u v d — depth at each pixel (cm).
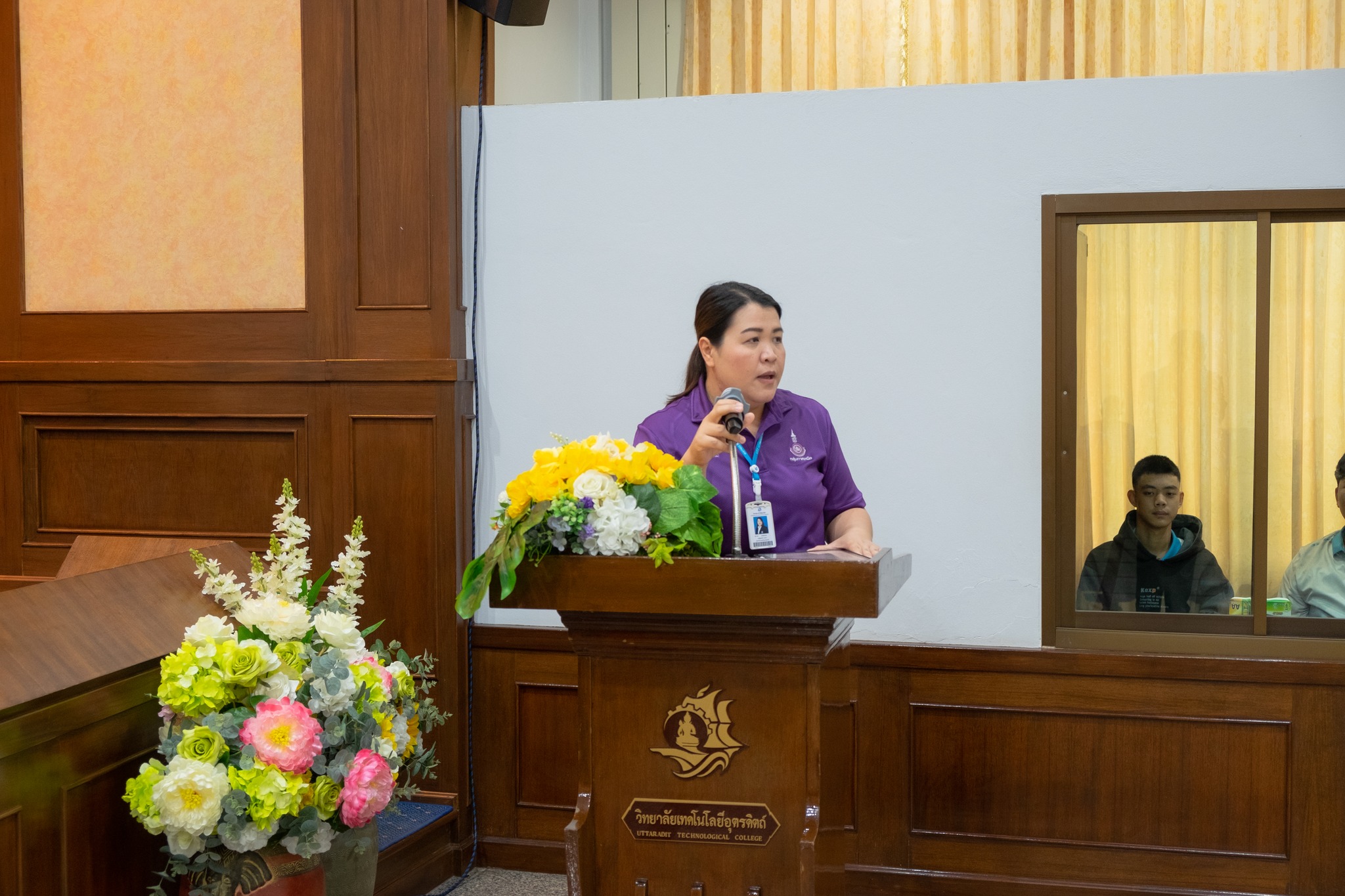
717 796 171
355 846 197
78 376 324
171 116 321
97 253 328
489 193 309
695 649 170
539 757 310
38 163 331
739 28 474
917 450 287
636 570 166
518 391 309
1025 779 284
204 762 173
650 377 301
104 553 293
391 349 306
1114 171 276
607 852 174
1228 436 278
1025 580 284
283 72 313
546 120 305
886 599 167
